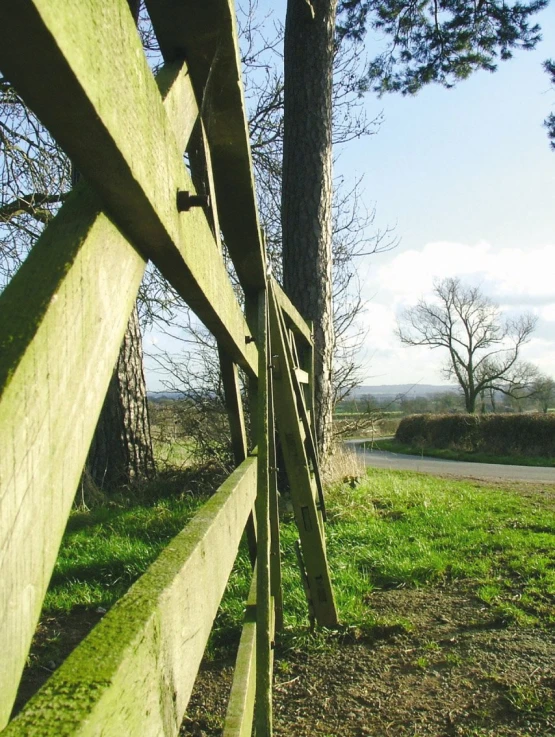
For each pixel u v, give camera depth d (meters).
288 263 9.03
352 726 3.18
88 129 0.92
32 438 0.78
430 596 4.99
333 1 9.15
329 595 4.26
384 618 4.46
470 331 48.28
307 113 8.98
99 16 0.92
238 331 2.74
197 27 1.78
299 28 9.02
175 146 1.40
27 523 0.77
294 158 9.03
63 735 0.72
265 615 2.25
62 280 0.88
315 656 3.96
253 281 3.27
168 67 1.76
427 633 4.24
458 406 50.09
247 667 2.08
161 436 10.91
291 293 9.01
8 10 0.71
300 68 9.02
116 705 0.86
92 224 1.02
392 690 3.52
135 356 10.26
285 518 7.55
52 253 0.94
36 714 0.75
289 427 4.08
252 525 3.40
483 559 5.89
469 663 3.78
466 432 26.78
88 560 6.10
